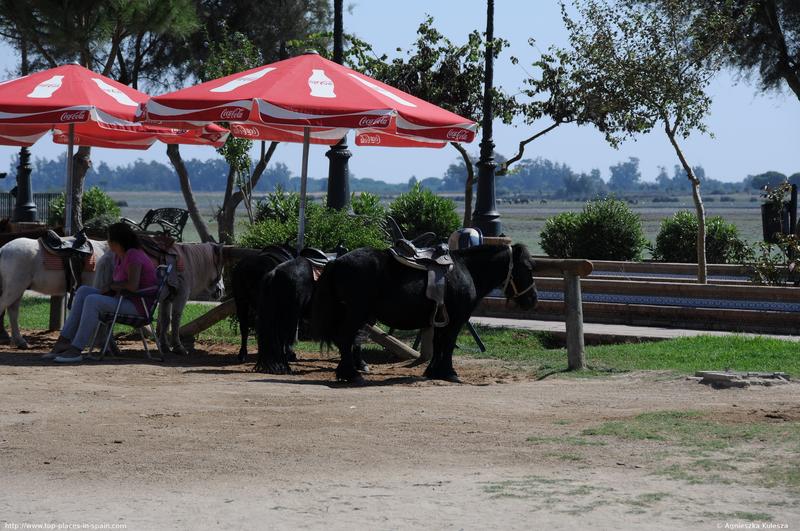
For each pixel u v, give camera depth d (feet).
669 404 34.68
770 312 58.80
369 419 31.30
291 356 48.08
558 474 24.41
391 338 49.34
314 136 61.46
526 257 43.68
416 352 49.93
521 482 23.58
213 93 45.88
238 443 27.71
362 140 59.41
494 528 19.84
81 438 28.12
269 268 46.29
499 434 29.17
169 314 49.21
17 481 23.72
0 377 38.73
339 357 50.31
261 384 38.50
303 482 23.62
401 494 22.47
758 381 39.01
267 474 24.38
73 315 45.14
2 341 50.88
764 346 49.62
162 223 60.23
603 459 26.02
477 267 42.91
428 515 20.74
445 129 48.19
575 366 45.75
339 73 48.47
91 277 48.03
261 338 43.09
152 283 45.19
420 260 40.73
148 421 30.58
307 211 57.06
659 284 62.69
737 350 49.06
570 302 45.83
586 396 36.65
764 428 29.50
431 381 41.91
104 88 52.44
